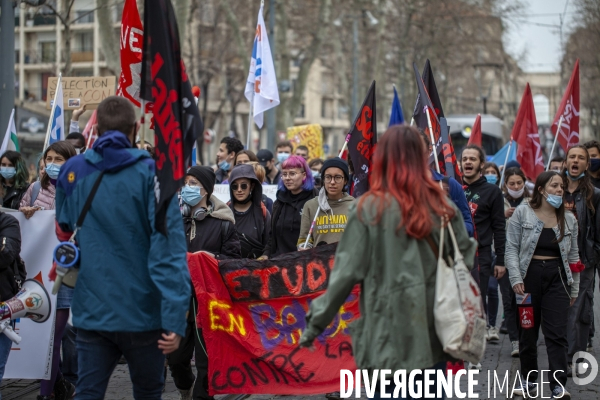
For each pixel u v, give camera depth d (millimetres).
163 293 3939
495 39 44156
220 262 6059
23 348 6277
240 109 62500
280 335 6047
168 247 3980
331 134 76312
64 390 6500
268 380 6008
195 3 29312
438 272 3752
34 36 43438
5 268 5602
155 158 4125
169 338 3939
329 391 5949
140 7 22625
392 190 3781
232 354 6008
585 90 52125
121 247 4051
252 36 39094
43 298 5738
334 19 36562
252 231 7262
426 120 6340
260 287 6047
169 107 4168
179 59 4234
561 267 6418
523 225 6480
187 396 6324
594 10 35312
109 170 4090
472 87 65562
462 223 3916
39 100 43688
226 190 10062
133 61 6434
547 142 55250
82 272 4078
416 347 3699
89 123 9125
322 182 6859
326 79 74438
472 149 8102
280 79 27797
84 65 44438
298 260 6086
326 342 6004
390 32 42031
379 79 35750
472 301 3744
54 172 6652
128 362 4156
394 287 3721
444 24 41281
